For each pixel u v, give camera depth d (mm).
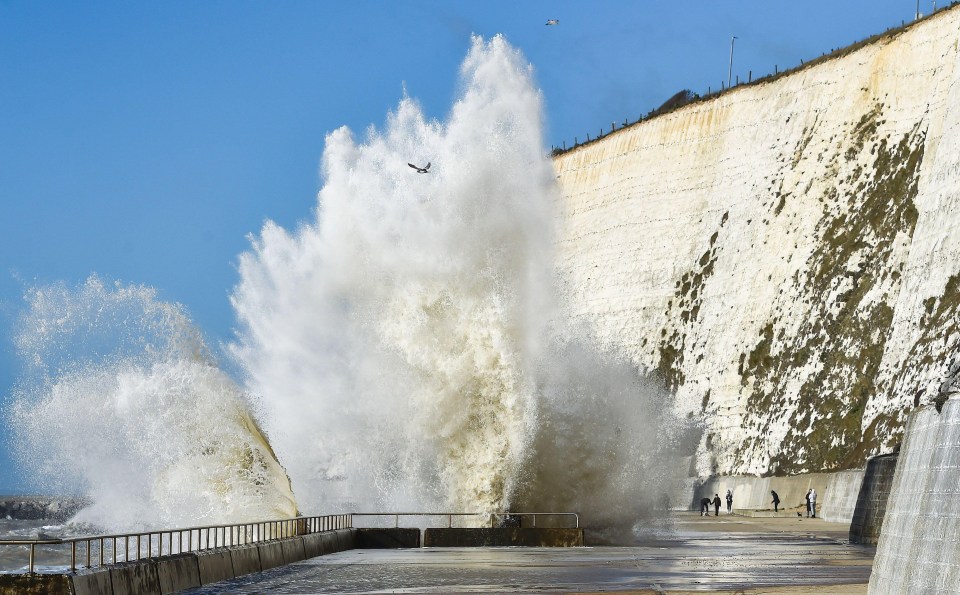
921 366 59125
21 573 17797
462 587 23062
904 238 71188
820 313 74750
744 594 21609
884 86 79438
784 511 65312
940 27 77062
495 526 36719
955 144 65750
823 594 21422
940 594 13172
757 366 78625
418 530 35406
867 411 64062
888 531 16875
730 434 78500
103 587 18547
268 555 27453
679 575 25609
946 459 13711
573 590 22453
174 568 21656
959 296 59031
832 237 77562
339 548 33844
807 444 70125
